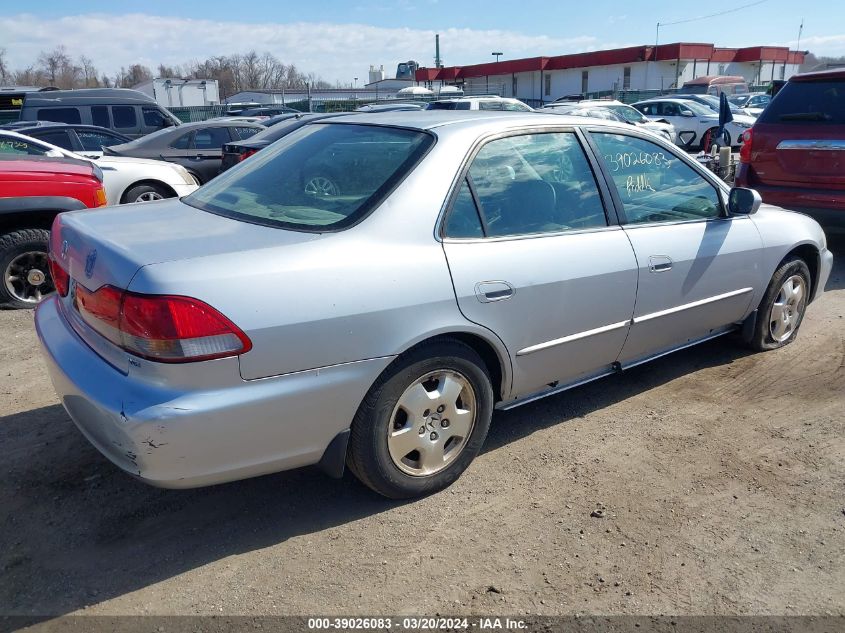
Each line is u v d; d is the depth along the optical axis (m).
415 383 3.11
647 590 2.75
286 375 2.71
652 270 3.93
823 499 3.35
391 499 3.29
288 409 2.73
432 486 3.32
